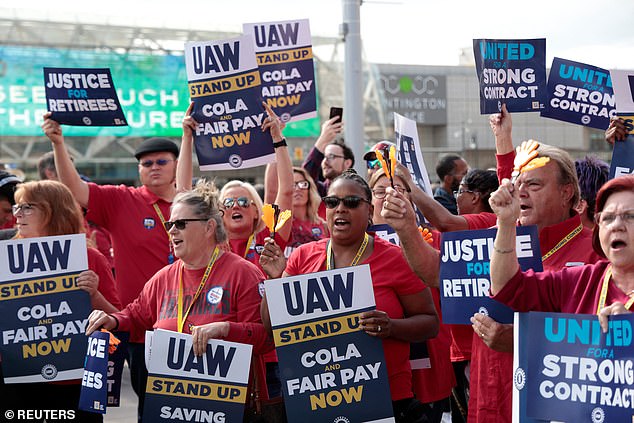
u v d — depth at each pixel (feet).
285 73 24.21
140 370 18.76
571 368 9.77
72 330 15.33
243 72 18.98
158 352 13.48
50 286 15.35
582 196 15.56
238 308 14.21
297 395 12.64
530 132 131.54
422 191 16.20
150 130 55.47
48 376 15.21
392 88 137.28
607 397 9.46
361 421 12.66
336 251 13.98
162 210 20.06
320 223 24.18
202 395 13.34
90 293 15.47
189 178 19.02
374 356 12.78
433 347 16.15
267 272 14.24
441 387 16.15
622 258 9.53
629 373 9.30
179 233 14.39
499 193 10.32
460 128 142.72
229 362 13.35
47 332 15.28
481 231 12.14
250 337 13.78
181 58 55.72
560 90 17.85
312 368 12.71
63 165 19.42
